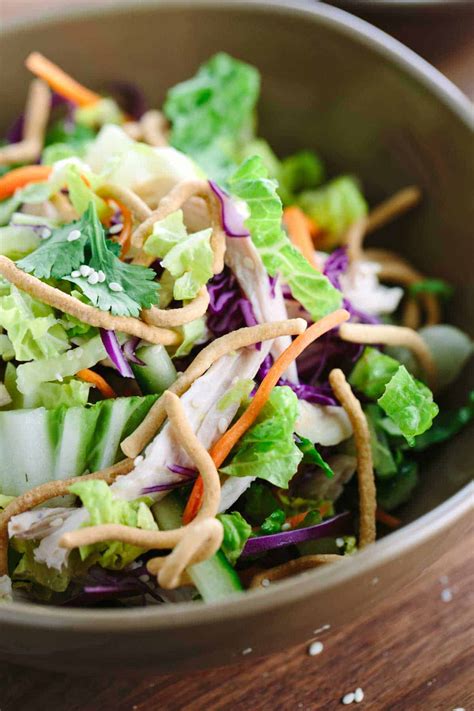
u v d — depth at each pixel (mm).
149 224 290
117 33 380
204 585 273
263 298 298
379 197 389
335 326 306
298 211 354
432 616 300
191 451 271
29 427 286
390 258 378
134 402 286
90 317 275
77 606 285
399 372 304
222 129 383
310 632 269
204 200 304
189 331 290
